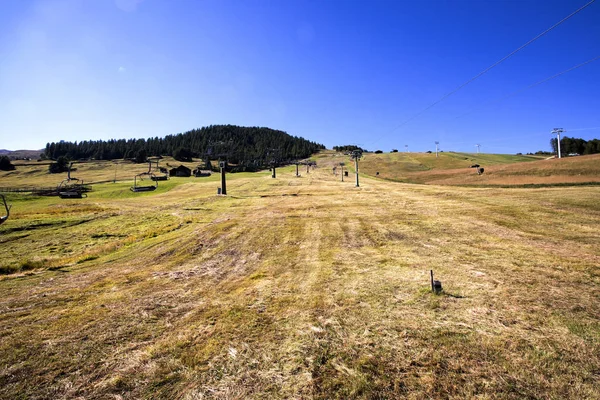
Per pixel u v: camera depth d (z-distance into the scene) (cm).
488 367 416
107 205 3638
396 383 397
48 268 1168
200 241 1462
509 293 641
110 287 884
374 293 697
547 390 370
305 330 552
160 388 421
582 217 1334
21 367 483
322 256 1093
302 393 392
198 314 657
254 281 870
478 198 2242
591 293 617
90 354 513
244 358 478
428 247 1090
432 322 545
